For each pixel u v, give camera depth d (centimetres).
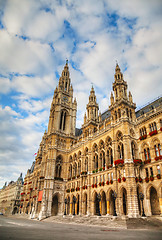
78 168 7256
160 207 4175
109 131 5944
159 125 4897
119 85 6431
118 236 1867
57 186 7400
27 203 10262
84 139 7375
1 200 19300
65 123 9288
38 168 10169
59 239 1442
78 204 6850
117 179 5019
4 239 1282
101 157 6156
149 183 4597
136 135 5488
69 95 9962
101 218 4484
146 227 3247
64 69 11012
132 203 4325
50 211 6812
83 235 1872
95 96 8131
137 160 4841
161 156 4491
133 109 6094
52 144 8169
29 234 1734
